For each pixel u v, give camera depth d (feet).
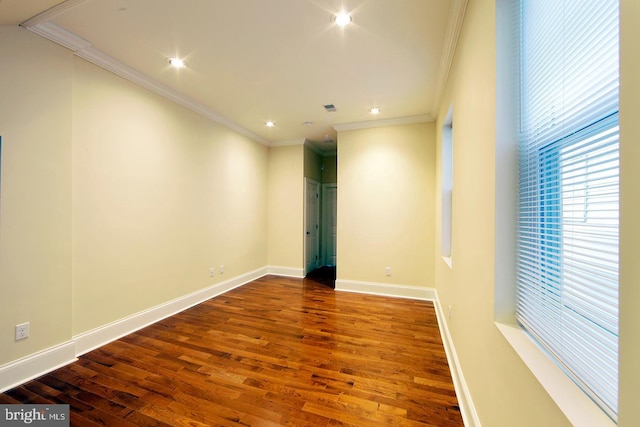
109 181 8.04
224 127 13.09
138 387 5.92
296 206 16.57
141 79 8.81
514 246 3.58
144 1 5.67
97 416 5.07
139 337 8.32
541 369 2.59
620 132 1.61
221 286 12.96
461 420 5.05
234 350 7.59
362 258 13.43
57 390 5.80
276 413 5.19
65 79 6.85
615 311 1.98
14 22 5.91
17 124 6.01
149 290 9.36
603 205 2.25
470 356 4.95
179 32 6.73
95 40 7.04
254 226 15.65
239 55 7.75
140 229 9.02
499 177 3.60
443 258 9.37
